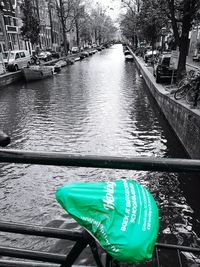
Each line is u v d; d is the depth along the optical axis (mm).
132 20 42656
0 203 6809
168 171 1097
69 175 7953
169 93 13398
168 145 10414
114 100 18172
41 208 6613
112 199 990
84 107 16438
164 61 17172
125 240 921
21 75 27031
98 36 103688
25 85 25203
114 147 10266
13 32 39625
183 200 6848
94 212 972
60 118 14156
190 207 6609
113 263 1110
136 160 1098
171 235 5699
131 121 13375
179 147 10055
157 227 993
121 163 1104
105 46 107688
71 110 15766
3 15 35594
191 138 8398
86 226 974
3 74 24406
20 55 28891
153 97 17188
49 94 20906
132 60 47562
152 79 19672
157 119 13633
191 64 25297
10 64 26844
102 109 15844
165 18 16109
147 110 15430
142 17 28125
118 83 25219
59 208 6586
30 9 36906
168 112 12156
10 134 11852
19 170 8266
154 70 21359
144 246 923
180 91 11562
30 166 8453
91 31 85938
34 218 6266
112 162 1107
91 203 982
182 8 13906
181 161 1085
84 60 51625
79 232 1175
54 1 53344
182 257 4633
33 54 39000
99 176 7879
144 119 13672
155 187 7328
